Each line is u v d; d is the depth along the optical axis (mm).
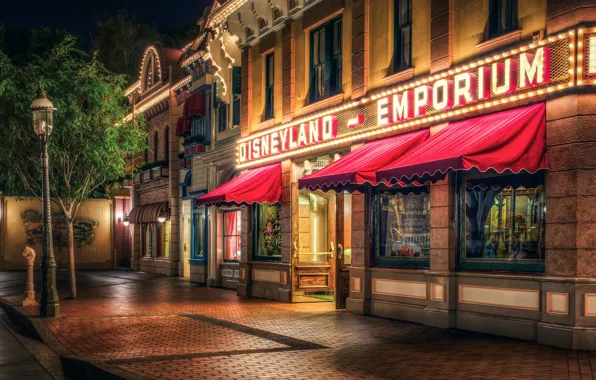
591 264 9953
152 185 34469
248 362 9312
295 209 18016
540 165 10469
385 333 11953
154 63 33875
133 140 21656
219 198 17766
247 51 20812
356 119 15000
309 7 17234
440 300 12555
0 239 37531
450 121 12555
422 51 13469
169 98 30656
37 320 14219
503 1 11781
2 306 18953
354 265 15102
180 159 29938
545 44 10586
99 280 28375
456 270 12469
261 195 18094
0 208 37562
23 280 29625
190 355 9883
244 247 20484
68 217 20188
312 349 10328
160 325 13297
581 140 10039
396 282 13953
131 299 19109
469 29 12305
